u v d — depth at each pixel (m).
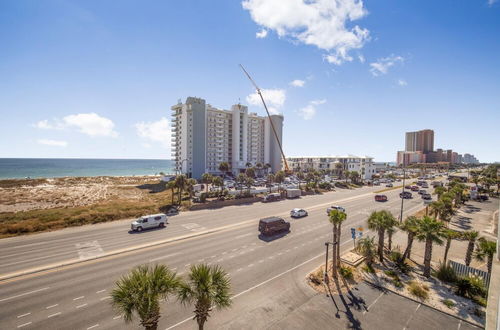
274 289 15.32
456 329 12.02
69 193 60.03
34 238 25.50
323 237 26.09
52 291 14.93
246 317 12.54
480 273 16.98
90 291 14.96
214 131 108.31
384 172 141.62
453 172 142.75
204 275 9.34
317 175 83.12
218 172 107.50
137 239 25.09
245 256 20.59
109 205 40.59
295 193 55.25
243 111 115.25
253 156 124.56
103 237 25.83
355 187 77.38
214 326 11.80
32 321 12.09
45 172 158.00
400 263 19.14
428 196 52.28
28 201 49.09
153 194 58.84
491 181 60.75
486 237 27.16
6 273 17.30
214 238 25.47
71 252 21.44
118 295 8.24
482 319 12.77
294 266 18.70
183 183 43.12
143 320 8.23
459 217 36.88
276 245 23.36
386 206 44.59
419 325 12.25
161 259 19.89
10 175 133.75
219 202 44.47
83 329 11.58
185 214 37.09
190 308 13.24
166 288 8.65
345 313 13.06
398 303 14.13
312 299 14.30
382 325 12.16
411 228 18.52
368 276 17.30
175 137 110.44
